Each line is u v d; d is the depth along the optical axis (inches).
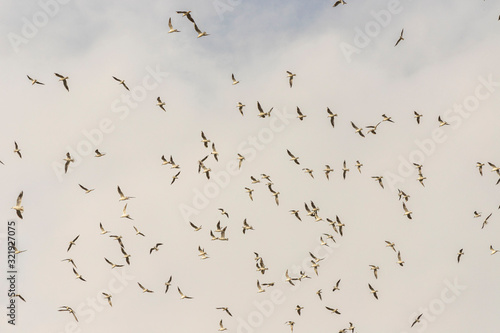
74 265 3366.1
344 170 3378.4
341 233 3435.0
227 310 3538.4
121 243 3395.7
